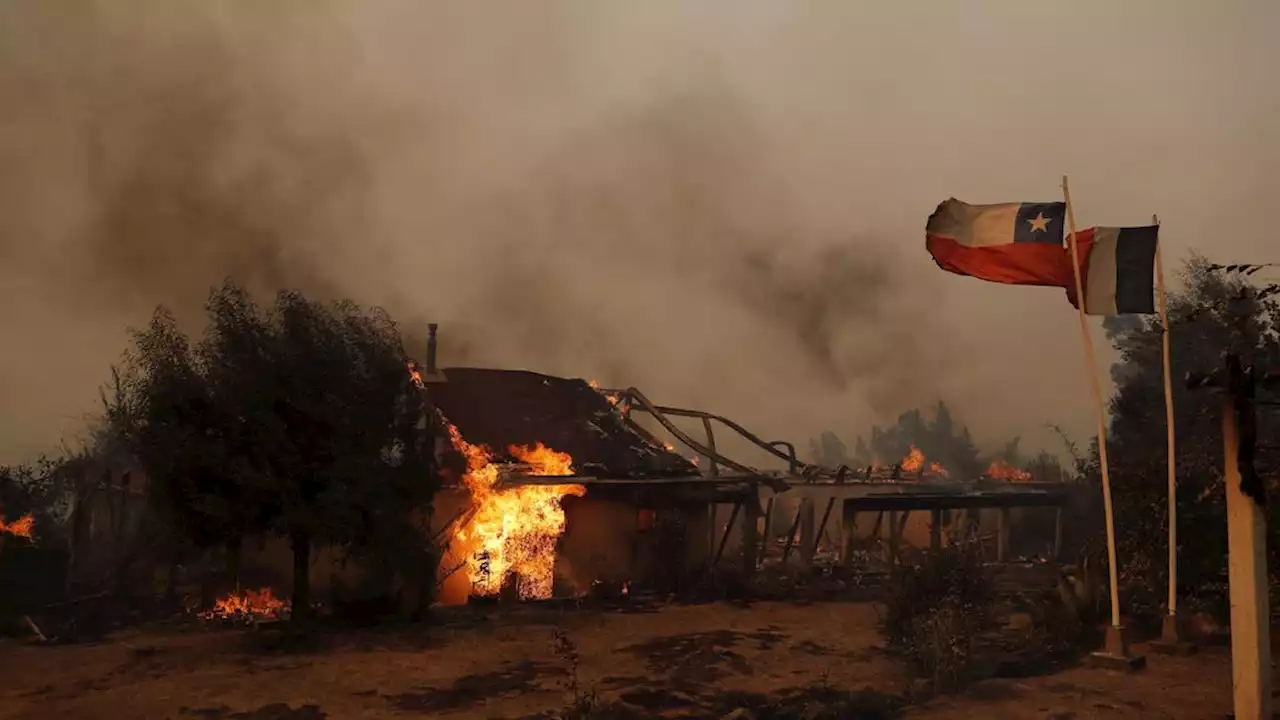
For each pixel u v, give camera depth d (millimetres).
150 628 17531
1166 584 14352
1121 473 15469
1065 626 14070
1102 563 15227
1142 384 21266
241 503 16000
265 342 16953
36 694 12211
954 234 12641
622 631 17172
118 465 23875
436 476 18797
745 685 12258
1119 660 11359
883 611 19891
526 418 26938
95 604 19047
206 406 16141
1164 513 14289
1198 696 10000
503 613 19422
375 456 17609
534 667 13633
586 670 13445
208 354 16734
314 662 14125
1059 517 29406
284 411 16750
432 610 19453
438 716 10758
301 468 16578
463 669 13531
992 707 9898
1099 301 11852
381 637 16297
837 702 10750
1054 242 12141
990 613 15977
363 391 17672
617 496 23531
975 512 31844
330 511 16391
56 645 15844
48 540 21938
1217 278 20281
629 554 24188
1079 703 9852
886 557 27344
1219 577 14023
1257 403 8430
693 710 10828
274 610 19453
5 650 15328
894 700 10812
